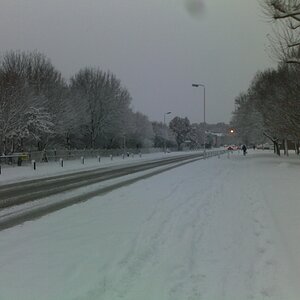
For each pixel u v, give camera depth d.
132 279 6.12
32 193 17.22
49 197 15.85
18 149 47.53
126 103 79.12
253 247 7.82
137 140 95.38
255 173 27.59
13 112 40.97
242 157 59.84
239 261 6.96
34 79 52.69
